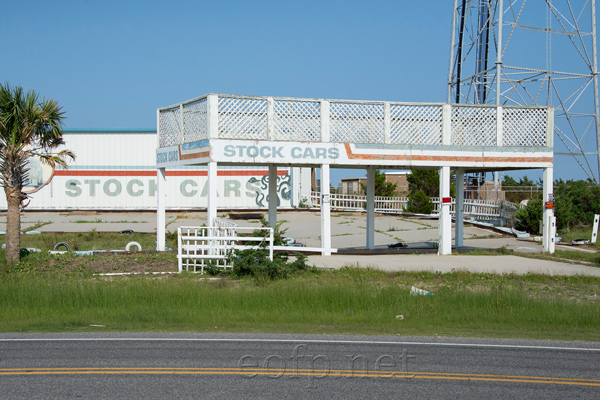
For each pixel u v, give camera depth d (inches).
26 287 445.4
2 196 1455.5
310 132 691.4
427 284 531.2
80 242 893.2
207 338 343.0
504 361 297.9
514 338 354.9
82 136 1480.1
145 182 1491.1
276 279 537.6
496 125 745.6
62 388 244.4
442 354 311.3
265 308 423.5
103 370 271.7
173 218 1344.7
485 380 264.1
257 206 1496.1
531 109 757.3
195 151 681.6
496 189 1302.9
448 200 739.4
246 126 666.2
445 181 736.3
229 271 571.8
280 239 635.5
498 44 1098.7
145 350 311.4
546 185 761.6
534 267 629.3
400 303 432.8
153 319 399.2
